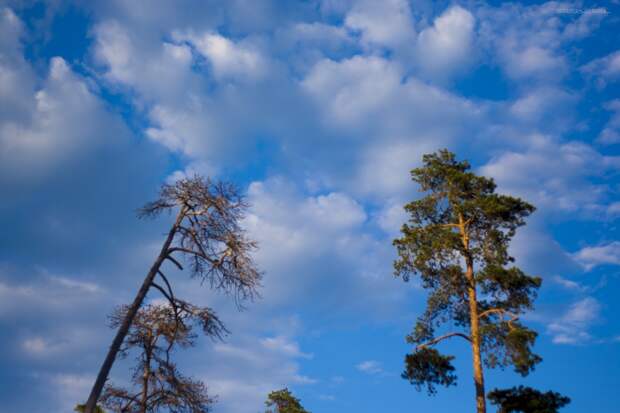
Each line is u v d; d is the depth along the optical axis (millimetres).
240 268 16938
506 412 18188
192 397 19047
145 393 19188
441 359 20891
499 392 18750
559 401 18219
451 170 23562
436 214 24297
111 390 19016
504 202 22031
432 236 22156
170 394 19156
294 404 33562
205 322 17281
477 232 23094
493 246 21766
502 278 20328
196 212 17344
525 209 22141
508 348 19047
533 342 18719
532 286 20500
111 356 15141
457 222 24031
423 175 24375
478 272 20844
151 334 19344
